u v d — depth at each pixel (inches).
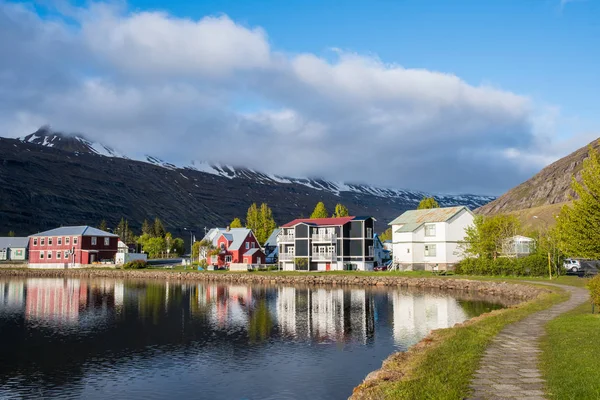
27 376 1252.5
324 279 3737.7
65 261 5797.2
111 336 1745.8
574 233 1290.6
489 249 3430.1
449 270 3695.9
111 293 3284.9
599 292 1263.5
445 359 841.5
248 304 2593.5
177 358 1414.9
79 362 1382.9
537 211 7618.1
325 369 1266.0
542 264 3034.0
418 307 2303.2
